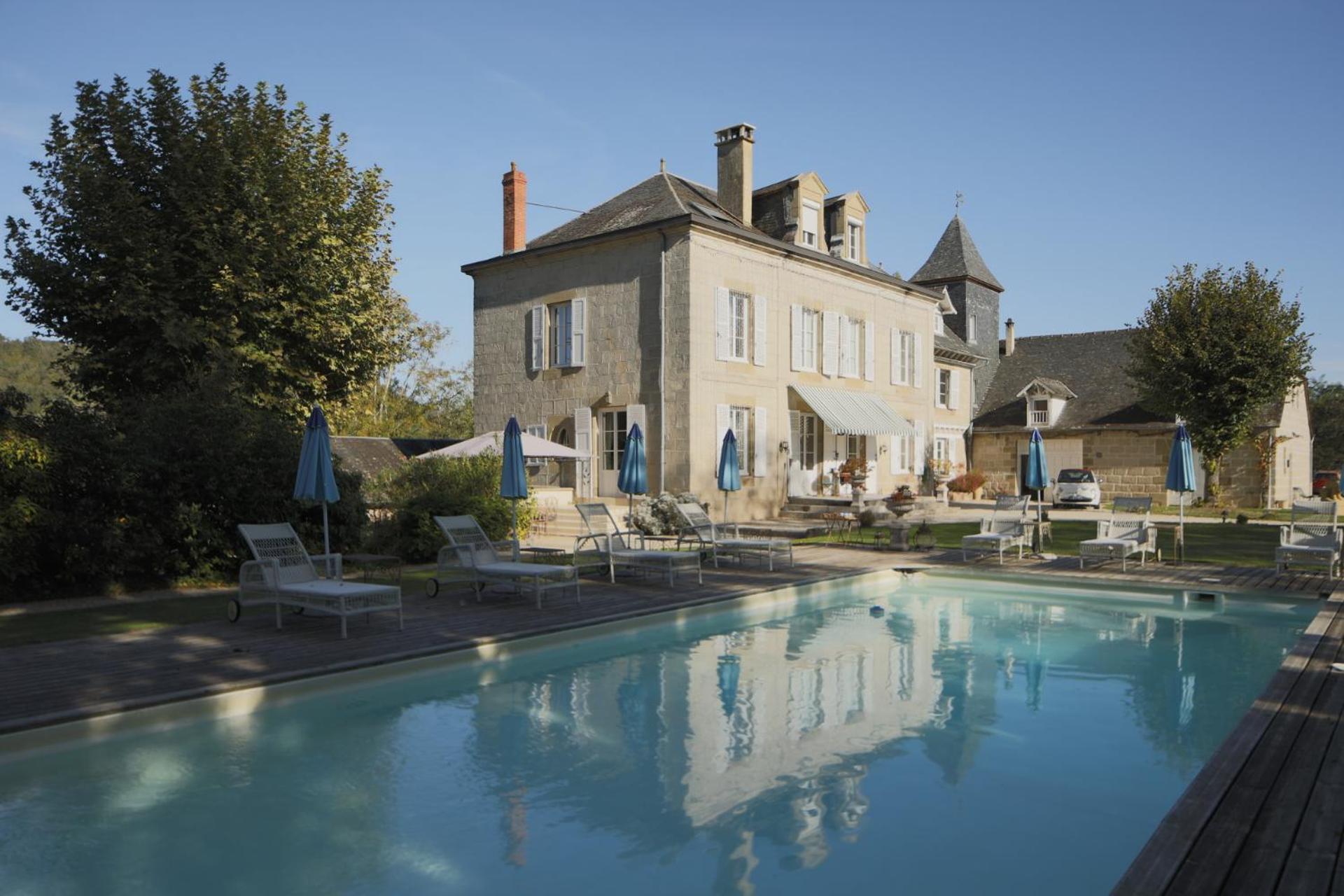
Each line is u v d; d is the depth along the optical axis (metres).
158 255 19.81
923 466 35.97
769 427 27.83
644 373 25.86
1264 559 18.50
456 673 9.80
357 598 10.85
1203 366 34.34
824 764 7.14
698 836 5.79
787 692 9.33
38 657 9.20
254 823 5.91
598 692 9.26
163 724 7.57
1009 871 5.32
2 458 12.62
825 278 30.27
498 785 6.66
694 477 24.94
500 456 22.41
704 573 16.36
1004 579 16.22
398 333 44.34
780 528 24.05
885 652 11.21
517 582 13.31
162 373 20.81
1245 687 9.57
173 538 14.76
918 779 6.82
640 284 25.94
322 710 8.45
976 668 10.38
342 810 6.15
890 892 5.05
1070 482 37.53
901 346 34.56
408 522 18.47
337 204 23.33
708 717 8.40
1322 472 51.50
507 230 30.09
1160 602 14.73
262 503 15.58
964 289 45.69
